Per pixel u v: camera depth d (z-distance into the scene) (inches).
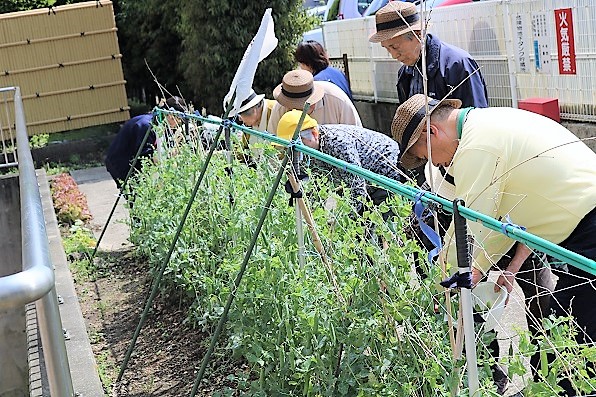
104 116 513.7
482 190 118.3
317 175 165.9
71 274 243.1
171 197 217.0
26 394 243.3
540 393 98.6
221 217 185.9
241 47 473.4
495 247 120.6
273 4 469.1
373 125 453.1
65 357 83.9
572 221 119.9
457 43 350.0
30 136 514.6
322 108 215.9
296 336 136.9
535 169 120.0
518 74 321.1
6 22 485.1
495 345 133.3
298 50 263.6
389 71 427.2
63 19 495.2
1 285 67.7
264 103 224.8
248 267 151.6
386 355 116.9
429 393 114.3
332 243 134.6
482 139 120.1
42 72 497.4
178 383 174.1
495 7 323.6
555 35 297.3
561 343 98.7
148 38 550.0
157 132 249.0
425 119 121.3
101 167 479.5
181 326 202.1
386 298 117.1
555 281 145.1
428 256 119.0
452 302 115.4
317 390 126.2
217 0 463.8
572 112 300.2
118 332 209.9
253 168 188.7
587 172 121.0
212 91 485.4
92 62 505.7
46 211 296.8
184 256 191.0
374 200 172.2
